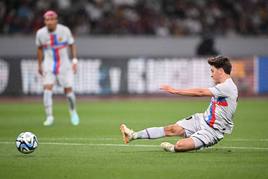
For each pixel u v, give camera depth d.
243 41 88.69
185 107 64.75
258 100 74.12
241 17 92.62
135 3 91.94
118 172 25.25
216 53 85.88
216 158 28.94
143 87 77.50
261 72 79.56
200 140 29.66
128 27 88.81
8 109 62.22
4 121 50.19
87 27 87.81
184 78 78.00
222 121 29.62
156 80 77.81
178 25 90.75
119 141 36.06
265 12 93.81
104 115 55.66
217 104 29.61
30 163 27.62
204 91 29.31
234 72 78.88
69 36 47.38
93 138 37.81
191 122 30.36
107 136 38.97
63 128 44.41
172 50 87.94
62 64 47.22
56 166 26.78
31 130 42.97
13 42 84.56
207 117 29.89
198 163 27.47
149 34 89.12
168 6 92.12
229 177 24.19
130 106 65.94
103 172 25.25
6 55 81.12
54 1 88.50
